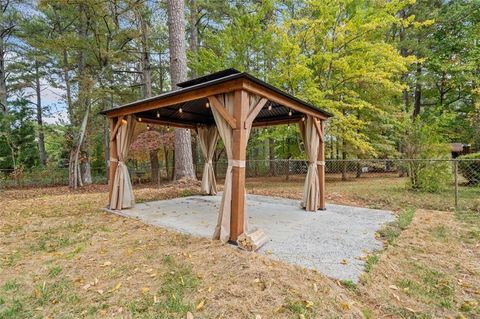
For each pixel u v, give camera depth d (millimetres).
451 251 3100
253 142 12195
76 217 5012
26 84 15055
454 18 9945
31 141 13195
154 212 5289
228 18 12914
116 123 5730
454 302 2139
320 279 2377
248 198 6934
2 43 12906
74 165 10633
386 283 2406
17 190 10273
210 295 2146
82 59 11656
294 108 4691
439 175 7039
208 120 7430
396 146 11805
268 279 2326
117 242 3518
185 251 3100
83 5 9438
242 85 3279
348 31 8219
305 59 8141
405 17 11812
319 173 5551
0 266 2811
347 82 9016
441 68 10312
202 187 7605
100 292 2246
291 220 4566
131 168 14953
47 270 2693
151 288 2291
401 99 13000
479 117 9984
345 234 3742
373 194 7164
